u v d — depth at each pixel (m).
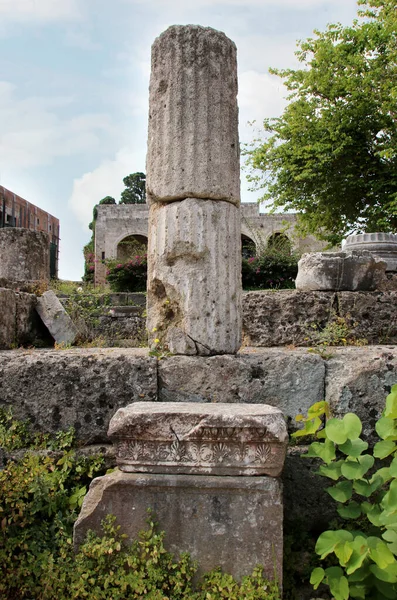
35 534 3.42
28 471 3.65
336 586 2.83
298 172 18.77
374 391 3.92
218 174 4.11
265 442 3.01
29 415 4.02
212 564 2.96
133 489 3.04
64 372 4.02
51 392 4.02
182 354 4.07
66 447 3.94
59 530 3.41
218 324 4.07
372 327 5.95
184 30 4.14
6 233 11.93
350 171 18.52
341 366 4.01
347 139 17.59
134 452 3.09
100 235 31.19
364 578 2.87
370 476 3.83
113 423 3.11
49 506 3.51
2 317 5.66
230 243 4.16
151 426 3.06
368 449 3.88
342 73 18.22
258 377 4.01
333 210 19.62
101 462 3.83
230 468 3.03
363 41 17.78
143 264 18.19
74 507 3.56
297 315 5.96
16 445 3.93
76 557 3.05
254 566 2.93
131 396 4.00
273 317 5.96
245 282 17.61
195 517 2.99
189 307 4.04
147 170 4.31
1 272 11.89
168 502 3.01
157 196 4.17
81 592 2.97
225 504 2.98
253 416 3.01
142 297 13.47
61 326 7.02
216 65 4.16
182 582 2.92
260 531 2.95
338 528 3.69
